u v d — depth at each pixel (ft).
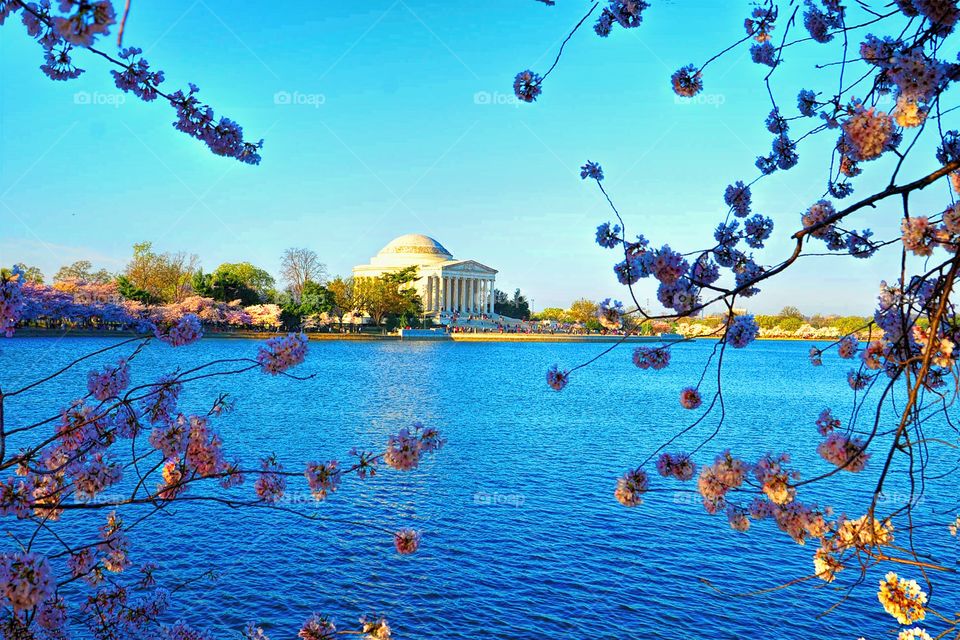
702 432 147.33
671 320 19.20
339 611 57.06
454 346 526.16
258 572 62.64
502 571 65.26
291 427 141.08
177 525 71.56
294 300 570.87
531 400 202.18
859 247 21.13
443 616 56.90
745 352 645.51
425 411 172.65
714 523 78.33
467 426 149.69
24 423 123.75
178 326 23.50
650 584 63.00
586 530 76.33
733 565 67.15
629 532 75.82
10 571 18.02
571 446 126.72
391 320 640.58
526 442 130.21
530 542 72.54
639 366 22.98
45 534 66.95
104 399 24.58
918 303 19.17
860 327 20.95
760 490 21.56
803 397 228.02
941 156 19.13
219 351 335.88
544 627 55.52
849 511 79.97
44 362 253.24
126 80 23.12
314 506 81.35
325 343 510.99
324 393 206.28
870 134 14.38
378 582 62.28
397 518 79.05
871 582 61.98
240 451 115.24
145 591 57.52
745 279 21.50
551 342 619.67
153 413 25.95
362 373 279.90
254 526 72.90
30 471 24.70
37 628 25.34
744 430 151.74
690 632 55.01
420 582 62.54
